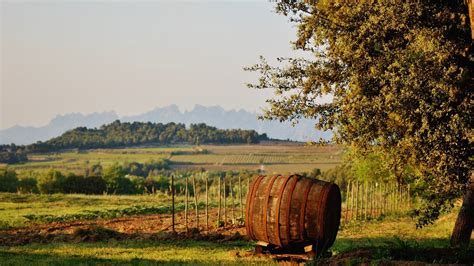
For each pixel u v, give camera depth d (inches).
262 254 745.6
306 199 701.9
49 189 3690.9
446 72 633.0
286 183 719.7
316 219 696.4
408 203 1894.7
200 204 1967.3
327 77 748.0
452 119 641.0
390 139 714.2
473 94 657.0
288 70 778.8
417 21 680.4
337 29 737.6
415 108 649.6
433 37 659.4
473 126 647.8
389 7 680.4
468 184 697.6
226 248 872.3
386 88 671.8
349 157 804.0
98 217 1519.4
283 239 712.4
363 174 1910.7
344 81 749.9
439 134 652.7
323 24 742.5
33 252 818.2
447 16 678.5
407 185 1761.8
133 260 733.9
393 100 660.1
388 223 1386.6
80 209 1692.9
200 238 1014.4
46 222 1378.0
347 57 717.3
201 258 748.0
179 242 962.7
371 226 1299.2
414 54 636.1
